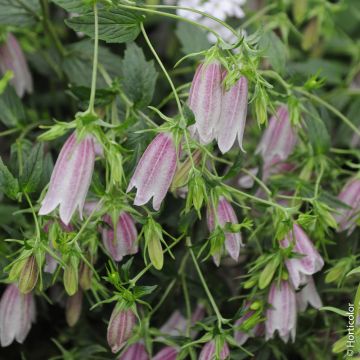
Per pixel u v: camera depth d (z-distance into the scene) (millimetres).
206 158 684
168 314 799
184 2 941
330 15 905
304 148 800
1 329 720
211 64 645
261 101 657
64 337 843
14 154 751
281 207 702
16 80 841
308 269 704
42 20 826
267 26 866
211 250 685
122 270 693
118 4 656
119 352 756
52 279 678
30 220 741
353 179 769
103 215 682
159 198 649
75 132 631
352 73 956
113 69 854
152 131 671
